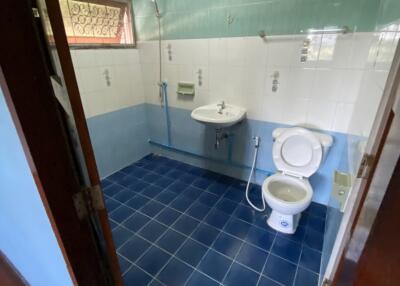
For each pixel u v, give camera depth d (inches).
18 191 31.9
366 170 25.6
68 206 25.7
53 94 22.0
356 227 24.4
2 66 18.5
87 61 89.8
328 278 39.2
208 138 104.3
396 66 24.4
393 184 16.7
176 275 61.2
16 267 55.0
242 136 93.7
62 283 35.7
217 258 65.7
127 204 88.4
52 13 19.9
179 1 87.7
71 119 24.3
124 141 111.9
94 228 30.3
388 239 17.9
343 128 72.2
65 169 24.6
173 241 71.5
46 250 34.9
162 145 121.0
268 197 67.3
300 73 74.0
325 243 64.4
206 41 87.9
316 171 78.0
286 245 69.5
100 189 28.2
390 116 20.9
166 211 84.4
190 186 98.9
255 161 94.7
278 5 70.7
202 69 93.0
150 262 64.8
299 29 69.9
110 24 96.9
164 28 95.7
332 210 63.4
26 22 19.3
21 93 19.9
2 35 18.1
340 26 64.1
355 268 21.3
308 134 69.4
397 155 16.3
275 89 80.0
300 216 79.5
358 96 63.9
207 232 74.7
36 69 20.5
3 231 49.5
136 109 114.0
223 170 105.9
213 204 87.6
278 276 60.6
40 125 21.7
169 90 106.3
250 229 75.6
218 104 90.6
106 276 33.0
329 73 69.4
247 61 82.1
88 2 86.7
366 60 62.5
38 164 22.3
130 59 105.0
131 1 98.4
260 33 74.7
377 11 58.1
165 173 109.1
